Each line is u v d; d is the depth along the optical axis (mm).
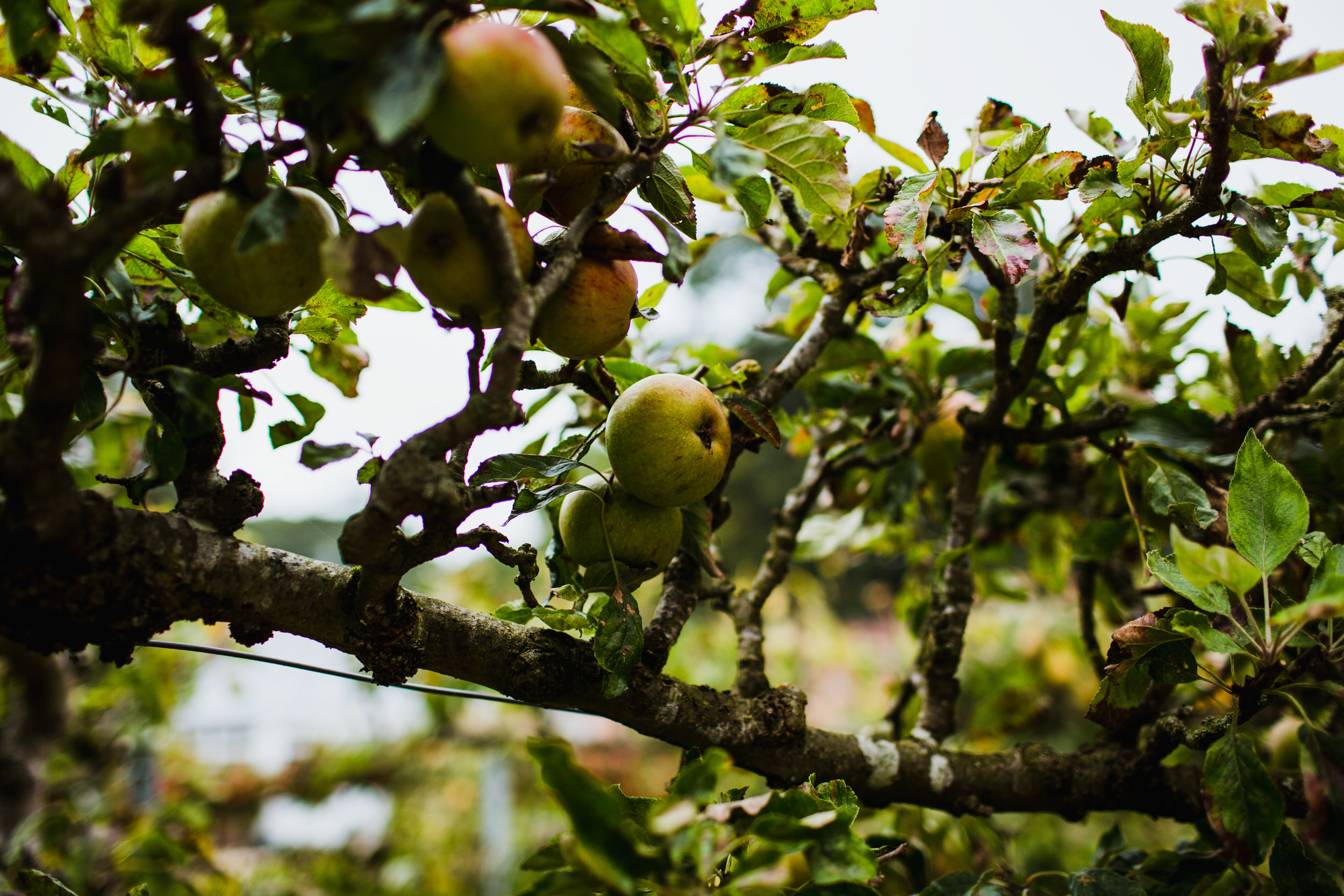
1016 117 1917
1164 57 1647
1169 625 1568
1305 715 1558
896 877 2264
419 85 884
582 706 1663
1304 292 2037
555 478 1615
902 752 1969
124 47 1428
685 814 1091
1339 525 2127
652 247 1379
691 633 5965
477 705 6949
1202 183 1612
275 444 1508
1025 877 2070
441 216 1184
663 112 1451
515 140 1056
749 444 1978
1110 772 2025
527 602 1511
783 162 1468
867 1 1478
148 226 1430
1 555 1124
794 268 2406
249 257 1197
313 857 5695
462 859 6438
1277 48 1426
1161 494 2035
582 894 1166
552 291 1162
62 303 976
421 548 1308
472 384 1267
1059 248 2135
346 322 1816
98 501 1193
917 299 1893
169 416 1396
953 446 2660
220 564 1317
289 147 1233
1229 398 2432
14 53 1227
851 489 2928
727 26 1502
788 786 1857
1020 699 3410
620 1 1319
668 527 1706
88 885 2857
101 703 3816
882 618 9703
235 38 1120
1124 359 2705
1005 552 3080
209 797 5656
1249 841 1463
